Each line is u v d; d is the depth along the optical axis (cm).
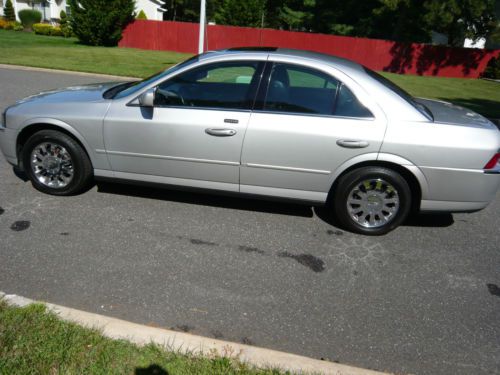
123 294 308
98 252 359
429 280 355
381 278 353
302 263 366
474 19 2538
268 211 459
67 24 3008
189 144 409
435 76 2589
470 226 462
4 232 379
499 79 2538
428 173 386
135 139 418
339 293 329
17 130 443
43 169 454
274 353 252
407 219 469
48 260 342
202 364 235
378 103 387
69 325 254
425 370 260
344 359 264
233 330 281
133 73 1521
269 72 400
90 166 448
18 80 1173
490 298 336
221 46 2691
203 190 430
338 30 3334
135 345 245
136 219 421
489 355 276
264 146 396
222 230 411
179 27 2655
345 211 412
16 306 268
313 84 396
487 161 381
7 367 220
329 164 394
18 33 3089
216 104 404
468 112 441
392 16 3050
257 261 364
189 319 288
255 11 3228
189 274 338
